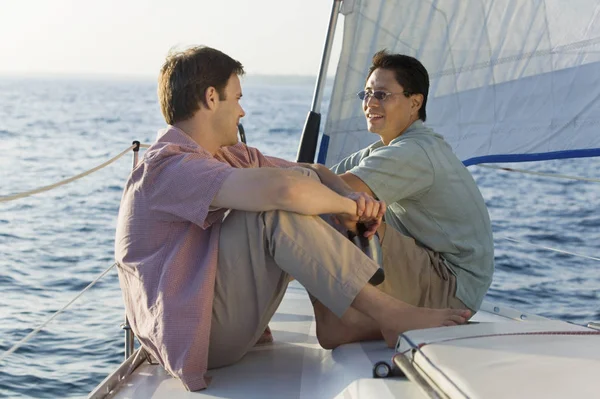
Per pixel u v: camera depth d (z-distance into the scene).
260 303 2.01
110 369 5.60
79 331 6.50
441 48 3.20
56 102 65.31
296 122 44.59
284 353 2.24
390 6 3.19
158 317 1.95
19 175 21.61
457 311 2.00
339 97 3.24
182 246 1.99
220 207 1.97
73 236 11.51
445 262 2.40
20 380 5.42
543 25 3.07
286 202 1.91
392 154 2.36
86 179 17.02
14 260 9.97
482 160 3.21
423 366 1.60
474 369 1.52
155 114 50.84
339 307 1.98
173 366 1.94
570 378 1.45
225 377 2.04
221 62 2.09
